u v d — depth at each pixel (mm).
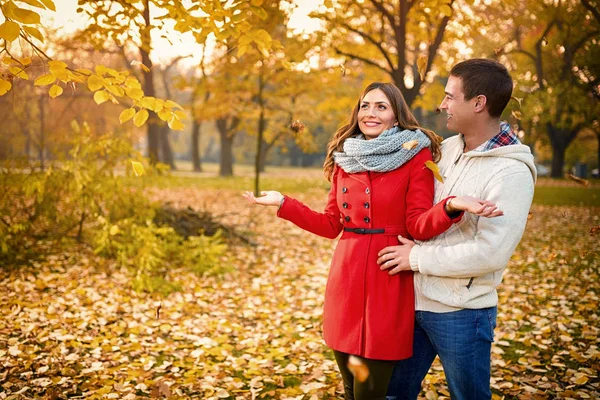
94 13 3018
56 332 4172
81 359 3691
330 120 15195
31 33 2168
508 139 2102
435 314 2150
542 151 31953
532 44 17859
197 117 13523
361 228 2293
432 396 2598
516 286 6020
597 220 11672
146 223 6590
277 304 5352
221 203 14328
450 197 1983
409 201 2213
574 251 7887
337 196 2404
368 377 2188
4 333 4066
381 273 2203
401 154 2213
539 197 17688
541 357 3875
